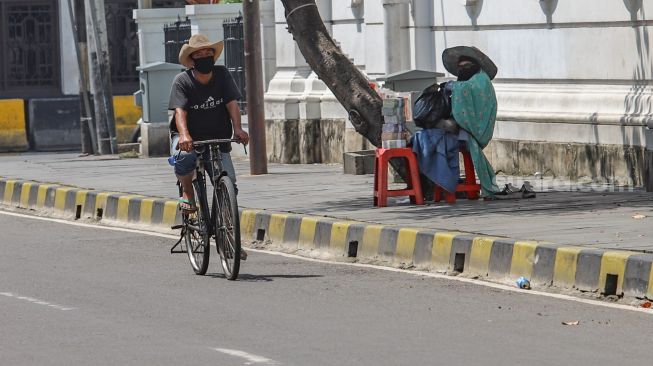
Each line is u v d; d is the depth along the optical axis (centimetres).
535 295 1962
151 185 3409
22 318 1817
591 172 3050
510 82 3375
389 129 2720
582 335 1645
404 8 3675
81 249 2588
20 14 6156
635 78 2972
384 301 1920
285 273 2217
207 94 2175
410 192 2712
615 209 2522
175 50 4722
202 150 2188
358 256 2392
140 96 4794
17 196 3562
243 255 2166
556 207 2583
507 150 3316
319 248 2484
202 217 2189
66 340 1659
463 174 3328
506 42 3366
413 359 1516
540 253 2048
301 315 1809
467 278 2142
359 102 2917
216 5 4491
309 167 3897
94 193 3225
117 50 6322
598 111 3044
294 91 4103
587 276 1969
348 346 1595
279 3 4162
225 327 1730
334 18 4078
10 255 2505
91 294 2016
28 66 6184
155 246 2622
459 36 3538
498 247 2122
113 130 4862
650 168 2803
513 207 2606
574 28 3144
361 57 3962
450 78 3516
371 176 3472
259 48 3572
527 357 1518
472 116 2698
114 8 6300
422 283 2089
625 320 1745
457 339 1630
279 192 3094
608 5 3022
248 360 1527
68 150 5744
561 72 3191
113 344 1630
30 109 5788
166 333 1694
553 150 3164
